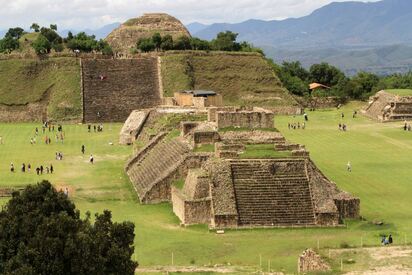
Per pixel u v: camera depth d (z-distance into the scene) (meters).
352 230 75.69
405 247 64.56
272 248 68.75
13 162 117.69
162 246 69.81
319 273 56.56
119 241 49.88
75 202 90.25
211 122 104.44
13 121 177.50
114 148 134.00
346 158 118.94
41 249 44.09
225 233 75.31
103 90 187.88
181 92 163.75
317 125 164.75
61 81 188.38
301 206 79.12
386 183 98.75
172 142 105.94
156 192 90.25
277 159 82.69
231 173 81.12
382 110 176.62
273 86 198.38
